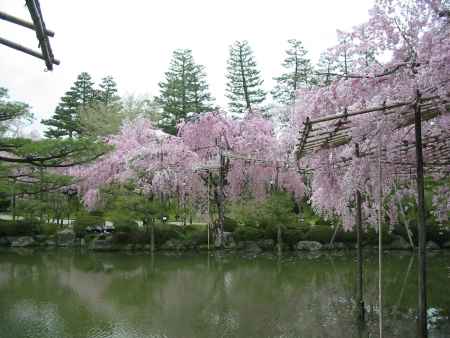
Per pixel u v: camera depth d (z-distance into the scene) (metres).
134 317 7.61
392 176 8.94
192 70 32.91
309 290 9.73
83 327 7.02
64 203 20.30
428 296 8.83
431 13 4.79
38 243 18.14
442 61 4.32
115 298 9.09
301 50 30.69
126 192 17.12
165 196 17.75
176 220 24.17
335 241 17.06
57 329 6.91
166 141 17.75
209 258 14.97
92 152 8.05
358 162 7.30
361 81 5.15
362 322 7.05
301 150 6.49
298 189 17.72
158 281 10.90
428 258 14.50
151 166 16.81
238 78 31.53
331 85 5.97
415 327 6.68
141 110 32.47
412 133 7.15
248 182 17.88
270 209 16.39
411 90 4.67
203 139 17.45
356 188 7.54
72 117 34.03
